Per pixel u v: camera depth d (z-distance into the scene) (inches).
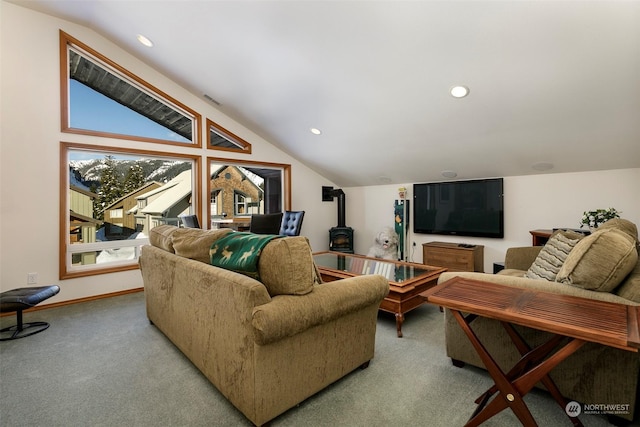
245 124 190.5
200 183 175.2
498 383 53.0
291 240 61.6
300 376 63.4
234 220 205.5
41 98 128.4
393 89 118.6
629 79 88.7
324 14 94.5
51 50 130.7
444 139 143.4
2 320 116.0
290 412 63.6
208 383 74.3
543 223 151.3
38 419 61.6
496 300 55.7
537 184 152.5
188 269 77.4
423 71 105.6
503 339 71.6
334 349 70.2
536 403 65.5
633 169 128.1
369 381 74.5
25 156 125.2
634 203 128.3
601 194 135.7
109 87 150.9
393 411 63.4
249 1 98.0
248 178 215.8
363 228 230.4
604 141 117.3
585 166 135.9
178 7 110.3
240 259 64.3
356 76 117.5
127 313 122.9
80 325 110.2
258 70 132.6
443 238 187.8
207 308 69.9
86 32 141.3
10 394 69.8
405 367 81.0
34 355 88.0
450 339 80.8
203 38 122.6
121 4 118.2
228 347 63.1
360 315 76.1
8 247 122.3
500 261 165.6
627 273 59.7
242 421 61.2
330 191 233.5
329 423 60.4
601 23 75.6
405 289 101.3
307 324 59.6
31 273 127.0
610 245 58.5
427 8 83.3
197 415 62.9
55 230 132.1
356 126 153.0
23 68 124.4
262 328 52.9
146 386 73.0
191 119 176.4
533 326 46.1
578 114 107.1
